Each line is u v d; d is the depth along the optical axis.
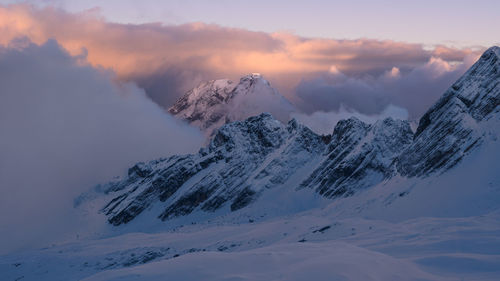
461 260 45.62
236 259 41.03
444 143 163.12
